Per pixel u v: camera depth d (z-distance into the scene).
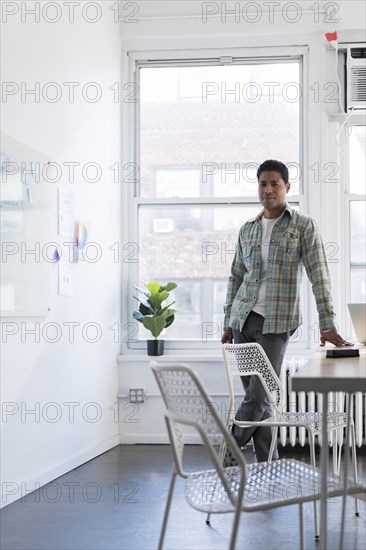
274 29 5.64
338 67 5.65
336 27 5.56
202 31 5.72
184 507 3.70
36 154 4.07
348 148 5.63
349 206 5.61
